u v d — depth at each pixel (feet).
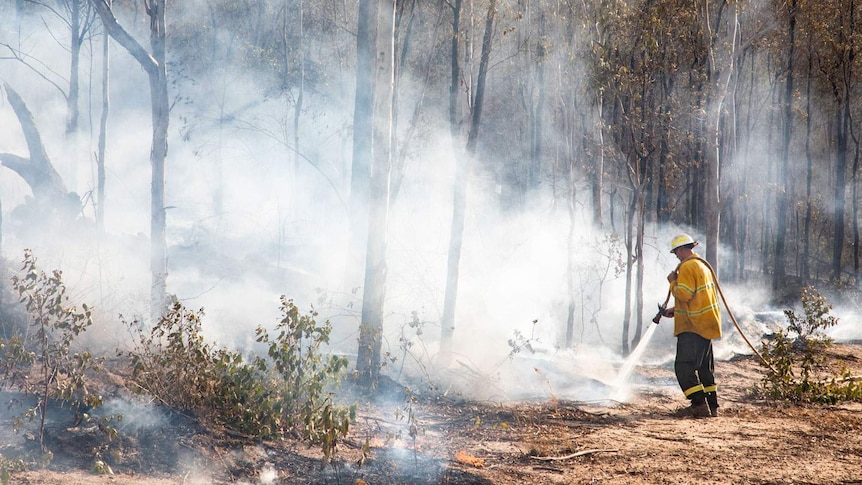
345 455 19.35
